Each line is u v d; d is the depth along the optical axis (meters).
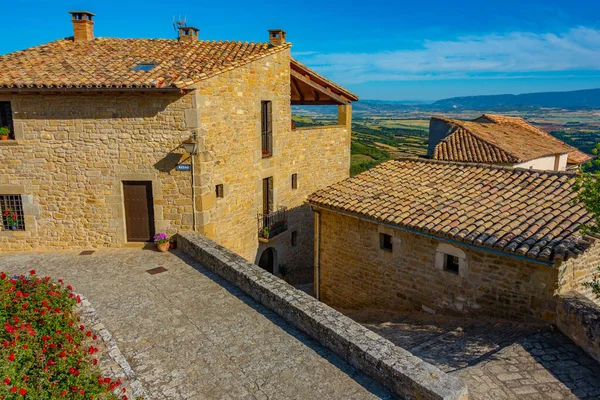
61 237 11.02
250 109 12.30
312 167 16.05
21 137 10.52
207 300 8.10
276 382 5.67
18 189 10.78
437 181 10.36
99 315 7.52
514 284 7.65
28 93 10.15
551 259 6.80
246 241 12.94
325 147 16.48
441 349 7.16
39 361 4.85
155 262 10.09
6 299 5.85
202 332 6.95
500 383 5.82
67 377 4.67
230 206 11.95
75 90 9.72
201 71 10.45
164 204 10.76
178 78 9.86
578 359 6.38
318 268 11.53
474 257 8.13
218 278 9.14
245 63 11.60
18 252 10.94
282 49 13.36
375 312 10.02
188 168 10.49
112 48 12.30
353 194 10.62
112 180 10.69
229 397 5.40
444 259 8.66
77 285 8.86
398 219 8.96
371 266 10.16
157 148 10.45
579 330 6.64
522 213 8.15
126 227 11.11
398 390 5.26
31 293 6.30
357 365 5.89
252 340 6.69
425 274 9.03
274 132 13.70
